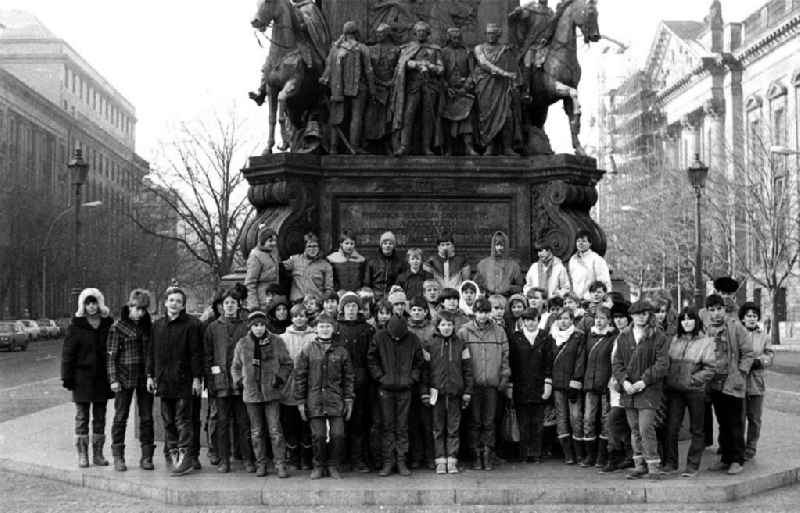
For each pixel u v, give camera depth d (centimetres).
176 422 1134
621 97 9956
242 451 1114
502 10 1620
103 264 6631
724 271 5572
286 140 1527
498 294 1239
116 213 7069
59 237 6131
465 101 1557
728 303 1251
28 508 983
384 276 1409
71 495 1048
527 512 949
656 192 6347
